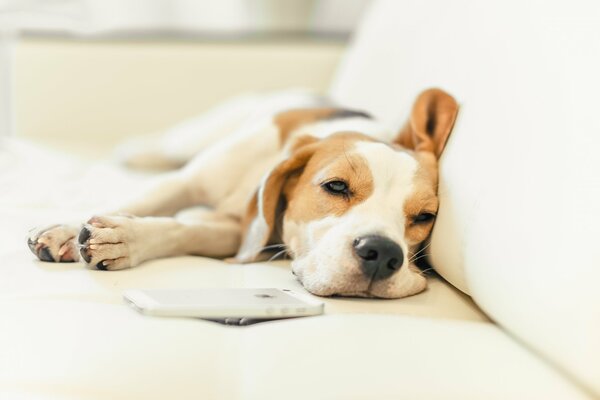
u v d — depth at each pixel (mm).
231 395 984
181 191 1915
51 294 1271
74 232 1501
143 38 3576
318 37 3684
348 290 1373
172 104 3354
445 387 1002
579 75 1198
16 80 3301
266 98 2646
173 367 1011
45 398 947
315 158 1609
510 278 1165
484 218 1293
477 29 1693
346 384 990
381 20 2691
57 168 2438
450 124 1622
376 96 2365
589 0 1285
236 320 1226
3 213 1799
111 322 1129
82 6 3559
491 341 1155
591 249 1034
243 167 1910
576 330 1023
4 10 3441
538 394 1012
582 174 1101
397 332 1139
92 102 3332
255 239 1622
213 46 3396
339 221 1484
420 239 1533
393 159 1544
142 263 1501
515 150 1280
